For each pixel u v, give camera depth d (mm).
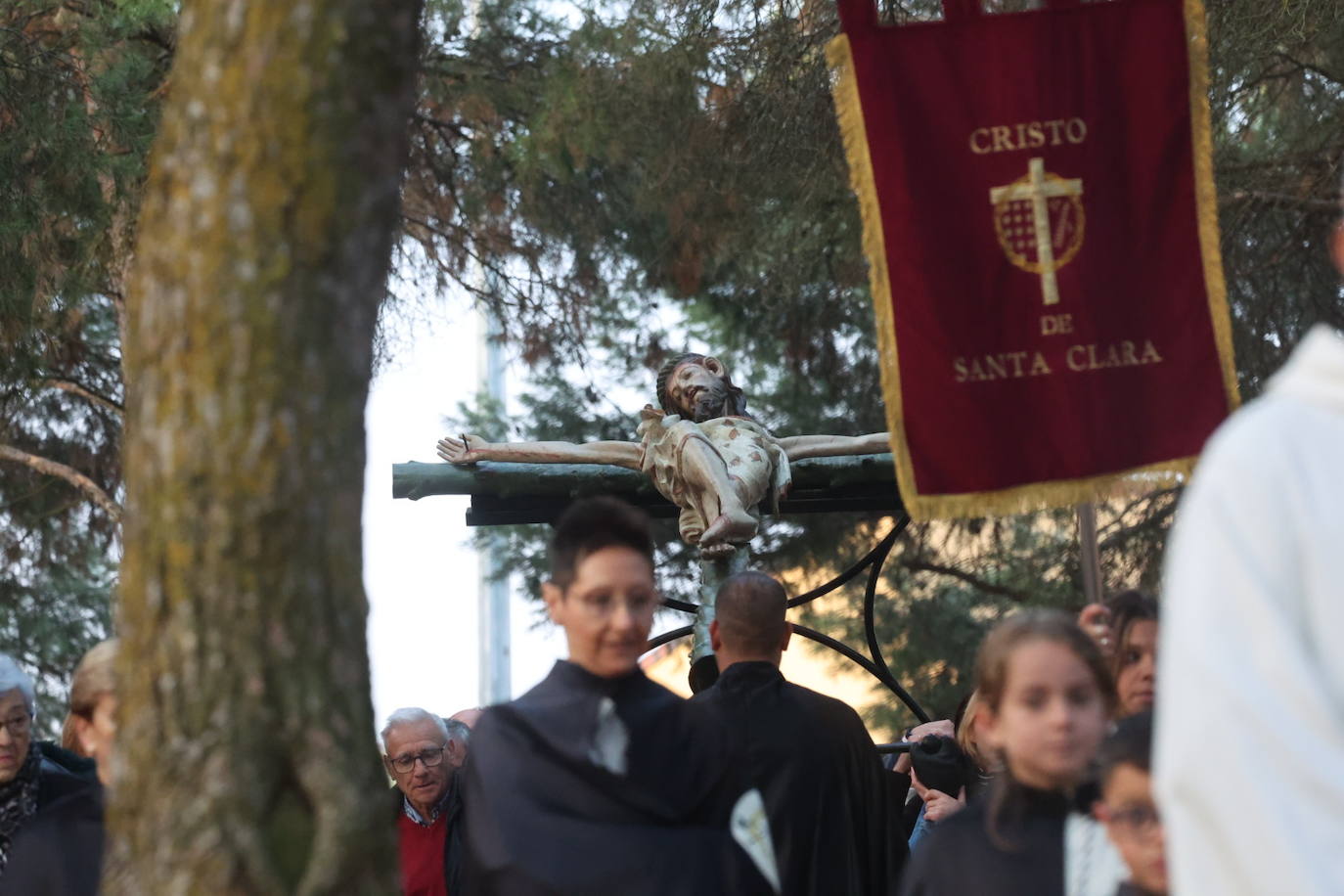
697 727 3275
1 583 13414
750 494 5848
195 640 2459
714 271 12070
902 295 4281
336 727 2490
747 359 12828
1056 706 2641
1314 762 1374
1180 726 1436
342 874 2438
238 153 2535
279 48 2555
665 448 5969
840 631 15836
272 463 2477
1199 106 4324
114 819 2502
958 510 4203
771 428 12492
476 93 10266
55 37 9367
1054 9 4359
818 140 9117
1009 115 4328
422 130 10664
